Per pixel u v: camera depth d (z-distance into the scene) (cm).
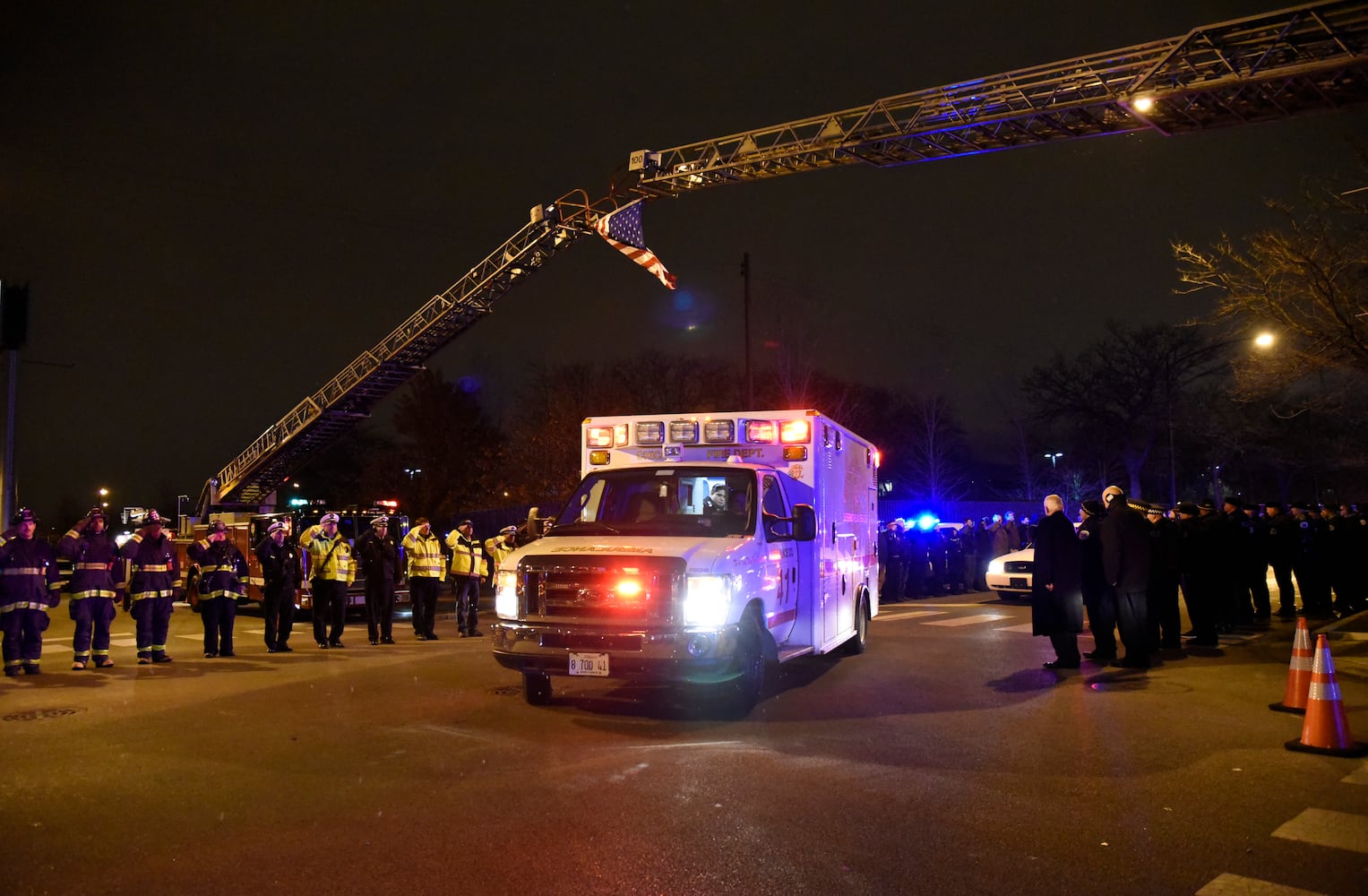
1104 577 1137
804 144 2191
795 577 950
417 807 559
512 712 843
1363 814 551
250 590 1983
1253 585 1527
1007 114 1817
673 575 770
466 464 4041
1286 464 4872
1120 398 4838
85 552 1140
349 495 5206
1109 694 927
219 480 3011
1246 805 570
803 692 945
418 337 2719
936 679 1020
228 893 434
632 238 2509
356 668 1135
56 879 451
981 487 5978
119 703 895
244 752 697
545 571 805
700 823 529
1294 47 1338
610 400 3231
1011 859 477
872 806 563
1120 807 563
